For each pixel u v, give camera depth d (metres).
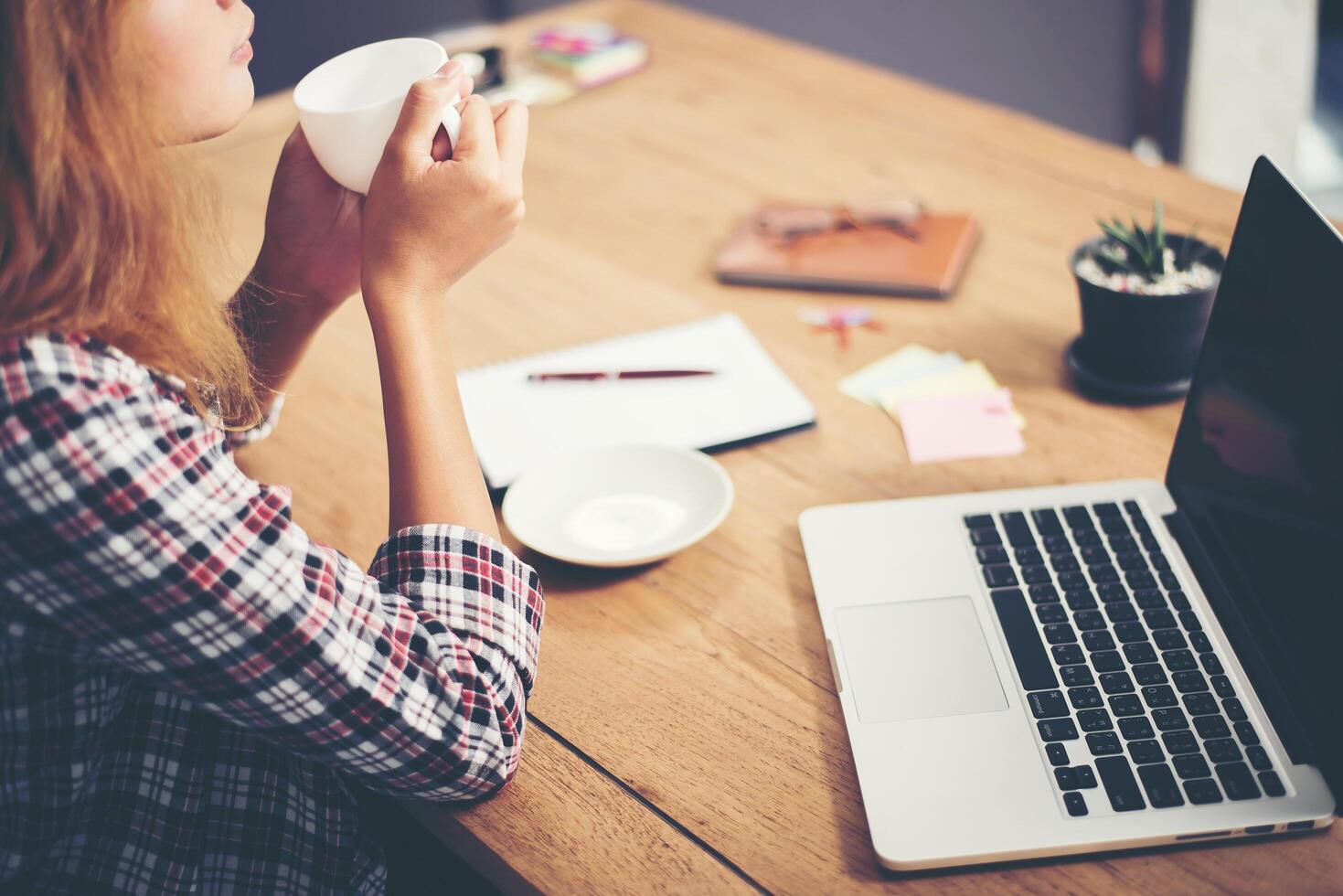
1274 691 0.70
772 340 1.12
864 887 0.64
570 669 0.79
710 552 0.88
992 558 0.82
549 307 1.19
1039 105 3.21
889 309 1.16
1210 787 0.65
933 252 1.21
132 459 0.59
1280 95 2.75
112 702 0.72
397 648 0.66
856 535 0.86
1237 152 2.87
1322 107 3.40
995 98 3.25
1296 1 2.61
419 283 0.77
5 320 0.59
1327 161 3.20
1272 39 2.69
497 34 1.83
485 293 1.22
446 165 0.76
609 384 1.05
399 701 0.65
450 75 0.78
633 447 0.94
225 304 0.95
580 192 1.41
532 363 1.09
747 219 1.30
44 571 0.59
